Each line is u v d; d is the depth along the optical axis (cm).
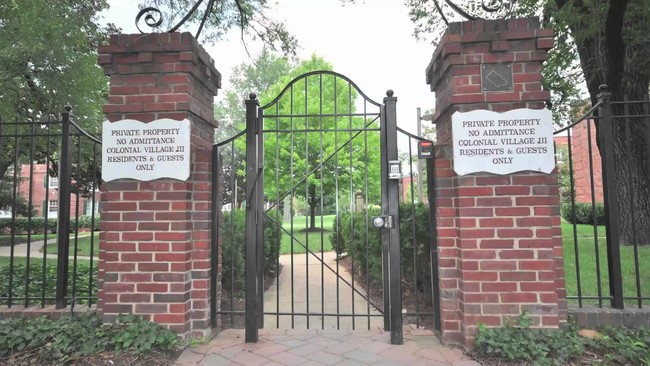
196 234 352
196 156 356
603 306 357
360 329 373
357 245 630
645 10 698
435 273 356
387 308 359
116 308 330
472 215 315
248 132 359
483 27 321
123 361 292
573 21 723
